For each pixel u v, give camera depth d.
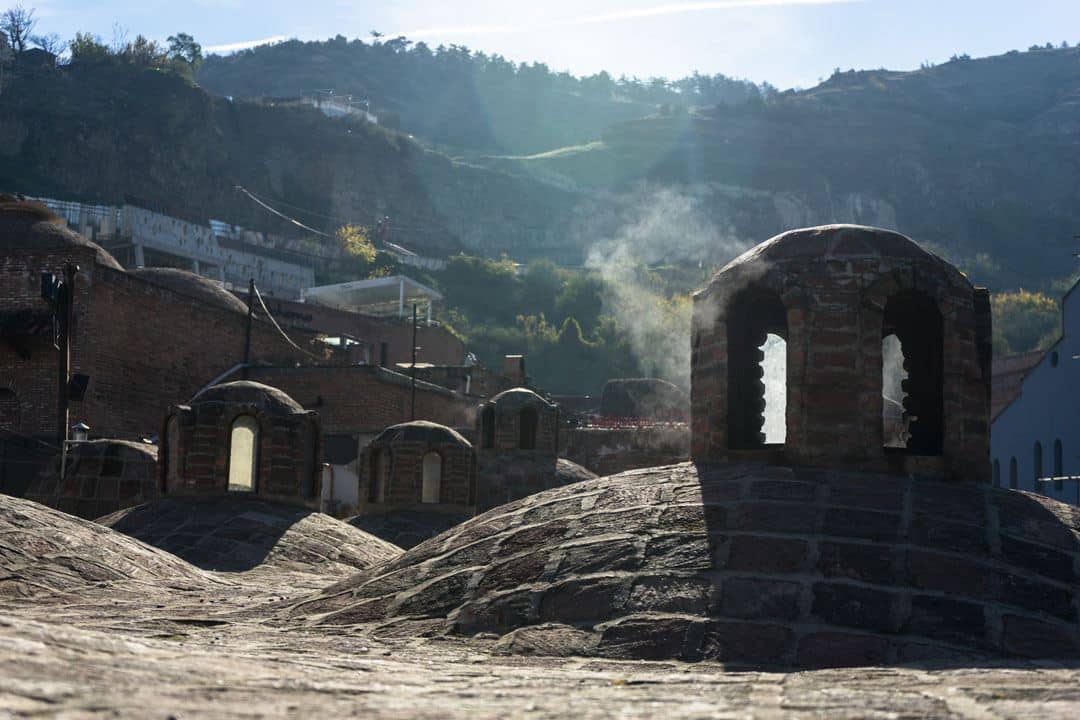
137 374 36.72
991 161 178.75
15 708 3.95
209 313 40.28
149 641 6.44
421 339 59.75
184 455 20.95
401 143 152.00
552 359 89.19
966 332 11.46
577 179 180.88
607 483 11.44
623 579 9.38
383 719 4.52
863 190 176.38
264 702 4.70
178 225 68.56
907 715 4.96
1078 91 199.25
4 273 35.44
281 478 21.38
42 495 25.77
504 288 103.00
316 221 133.00
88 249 34.94
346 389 39.81
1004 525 9.92
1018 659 8.20
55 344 33.75
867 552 9.34
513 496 30.69
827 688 6.12
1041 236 165.12
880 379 11.06
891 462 10.95
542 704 5.14
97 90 120.81
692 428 11.91
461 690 5.70
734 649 8.39
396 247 108.25
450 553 11.03
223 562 18.67
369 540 21.50
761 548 9.45
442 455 28.05
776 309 12.19
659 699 5.48
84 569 14.24
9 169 106.81
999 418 41.44
